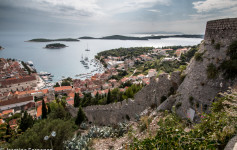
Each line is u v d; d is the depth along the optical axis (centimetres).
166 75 1797
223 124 513
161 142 488
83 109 3316
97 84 10988
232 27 1109
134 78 10869
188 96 1290
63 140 1630
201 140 461
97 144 1310
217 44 1196
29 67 17412
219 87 1083
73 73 16812
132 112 2188
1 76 12388
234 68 1012
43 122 1922
